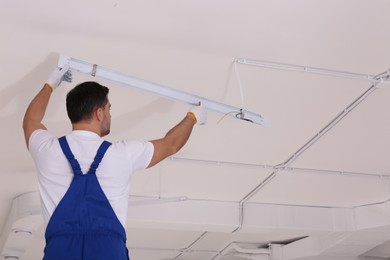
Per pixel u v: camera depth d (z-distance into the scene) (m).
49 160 2.02
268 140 4.36
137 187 5.41
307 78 3.41
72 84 3.40
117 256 1.88
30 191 5.35
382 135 4.28
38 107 2.45
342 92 3.60
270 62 3.20
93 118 2.16
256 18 2.80
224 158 4.73
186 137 2.46
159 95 3.07
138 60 3.16
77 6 2.70
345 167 4.95
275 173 5.04
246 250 7.67
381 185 5.42
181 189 5.52
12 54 3.08
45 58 3.11
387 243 7.32
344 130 4.18
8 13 2.75
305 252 7.18
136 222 5.64
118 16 2.77
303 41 3.01
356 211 6.12
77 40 2.97
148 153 2.15
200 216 5.77
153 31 2.90
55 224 1.90
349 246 6.74
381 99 3.69
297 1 2.67
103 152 2.04
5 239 6.17
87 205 1.93
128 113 3.83
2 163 4.70
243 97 3.62
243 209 5.95
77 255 1.85
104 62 3.16
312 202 6.01
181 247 8.05
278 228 5.95
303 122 4.04
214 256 8.45
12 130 4.09
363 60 3.22
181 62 3.19
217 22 2.82
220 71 3.29
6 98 3.58
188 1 2.65
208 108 3.12
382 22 2.85
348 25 2.88
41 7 2.71
